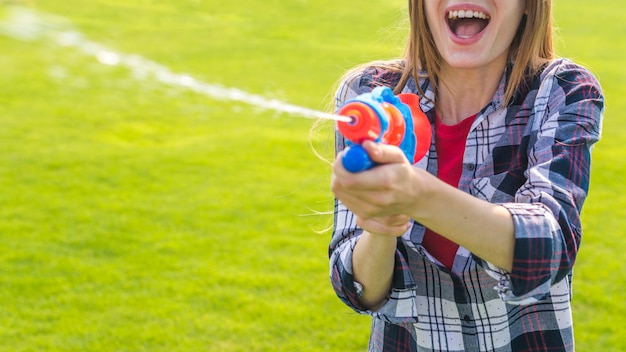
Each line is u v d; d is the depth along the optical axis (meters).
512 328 1.63
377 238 1.48
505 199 1.60
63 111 9.38
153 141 8.31
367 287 1.58
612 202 6.23
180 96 10.19
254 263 5.09
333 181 1.14
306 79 11.94
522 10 1.63
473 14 1.60
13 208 6.06
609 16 18.64
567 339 1.62
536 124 1.60
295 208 6.15
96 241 5.45
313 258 5.17
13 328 4.24
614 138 8.31
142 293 4.68
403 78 1.79
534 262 1.28
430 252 1.64
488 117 1.65
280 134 8.42
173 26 15.74
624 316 4.25
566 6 20.19
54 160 7.35
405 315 1.61
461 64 1.61
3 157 7.45
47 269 5.00
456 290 1.63
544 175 1.44
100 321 4.34
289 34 16.12
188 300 4.59
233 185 6.72
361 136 1.14
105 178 6.87
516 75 1.64
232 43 14.80
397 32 2.35
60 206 6.12
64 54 11.56
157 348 4.05
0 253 5.21
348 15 18.50
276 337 4.16
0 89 10.18
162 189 6.59
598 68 12.67
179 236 5.55
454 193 1.21
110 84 10.61
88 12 15.91
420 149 1.55
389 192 1.12
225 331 4.23
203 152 7.73
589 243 5.33
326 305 4.50
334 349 4.02
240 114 9.35
